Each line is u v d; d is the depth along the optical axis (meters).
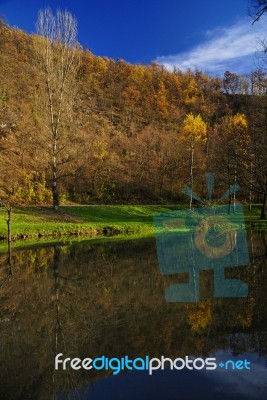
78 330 4.77
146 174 43.94
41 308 5.85
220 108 74.38
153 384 3.37
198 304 5.64
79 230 19.84
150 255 11.40
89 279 8.05
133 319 5.11
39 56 25.62
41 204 31.44
